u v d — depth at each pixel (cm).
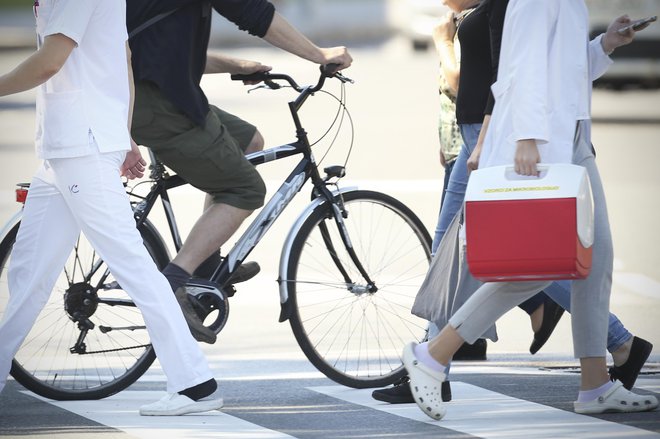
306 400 2023
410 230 2270
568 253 1698
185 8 1962
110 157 1816
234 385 2138
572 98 1788
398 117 5978
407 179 4406
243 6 2014
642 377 2155
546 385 2103
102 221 1814
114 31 1808
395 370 2144
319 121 5728
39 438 1762
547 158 1775
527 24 1755
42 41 1797
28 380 2020
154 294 1842
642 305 2789
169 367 1873
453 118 2252
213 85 7162
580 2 1811
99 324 2097
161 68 1944
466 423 1844
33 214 1864
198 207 3791
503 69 1786
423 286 1925
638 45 6712
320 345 2211
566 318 2695
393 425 1841
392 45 10338
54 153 1797
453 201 2105
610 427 1805
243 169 2034
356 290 2230
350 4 11906
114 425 1841
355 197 2202
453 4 2169
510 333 2572
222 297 2052
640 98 6812
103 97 1806
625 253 3341
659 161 4800
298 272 2275
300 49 2081
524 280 1742
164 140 1984
